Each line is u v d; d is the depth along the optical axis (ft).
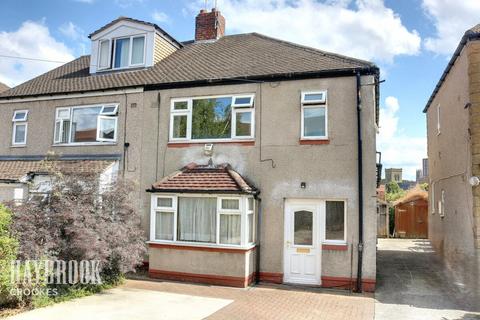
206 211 37.42
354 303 30.25
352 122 36.60
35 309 26.11
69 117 47.67
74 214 29.25
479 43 33.42
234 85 40.68
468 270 34.94
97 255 29.27
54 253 28.86
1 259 25.68
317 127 38.01
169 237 38.37
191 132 41.98
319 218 36.83
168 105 43.14
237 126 40.34
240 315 26.27
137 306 27.81
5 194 45.39
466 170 35.40
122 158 44.21
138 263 35.22
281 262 37.27
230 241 36.32
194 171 39.75
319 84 37.86
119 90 45.14
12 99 50.90
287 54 43.68
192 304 28.78
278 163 38.29
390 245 66.08
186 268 37.04
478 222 32.32
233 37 53.72
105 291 32.24
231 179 37.17
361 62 37.55
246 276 35.24
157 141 43.09
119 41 50.70
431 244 62.34
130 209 35.42
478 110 33.04
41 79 55.01
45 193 31.17
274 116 38.96
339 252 35.55
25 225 28.17
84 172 34.24
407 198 81.71
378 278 39.29
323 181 36.78
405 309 28.68
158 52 49.96
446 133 45.50
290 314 26.89
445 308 29.01
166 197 38.65
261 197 38.45
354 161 36.19
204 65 45.83
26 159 49.11
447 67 41.55
